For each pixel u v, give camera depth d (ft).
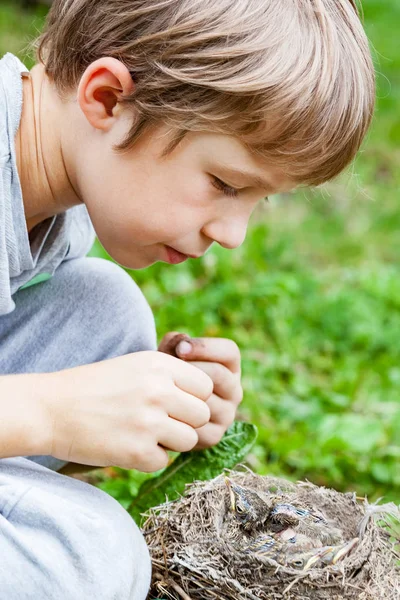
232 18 2.61
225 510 2.93
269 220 6.88
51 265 3.07
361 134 2.75
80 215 3.20
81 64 2.74
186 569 2.72
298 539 2.80
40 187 2.85
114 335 3.18
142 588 2.61
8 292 2.82
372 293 5.87
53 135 2.81
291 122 2.60
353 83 2.68
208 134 2.62
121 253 2.86
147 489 3.22
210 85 2.58
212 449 3.24
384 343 5.31
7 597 2.45
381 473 3.97
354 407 4.56
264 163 2.66
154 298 5.07
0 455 2.62
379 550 2.84
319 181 2.79
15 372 3.12
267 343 5.07
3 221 2.72
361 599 2.68
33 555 2.46
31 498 2.53
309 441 4.17
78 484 2.69
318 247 6.64
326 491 3.05
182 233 2.74
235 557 2.70
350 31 2.74
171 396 2.69
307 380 4.79
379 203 7.52
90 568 2.49
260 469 3.81
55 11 2.81
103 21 2.69
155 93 2.62
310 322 5.44
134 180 2.70
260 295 5.37
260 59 2.59
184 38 2.60
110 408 2.66
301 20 2.66
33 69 2.88
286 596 2.66
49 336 3.15
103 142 2.72
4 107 2.73
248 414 4.25
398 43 11.48
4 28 7.98
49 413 2.64
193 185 2.68
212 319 5.08
